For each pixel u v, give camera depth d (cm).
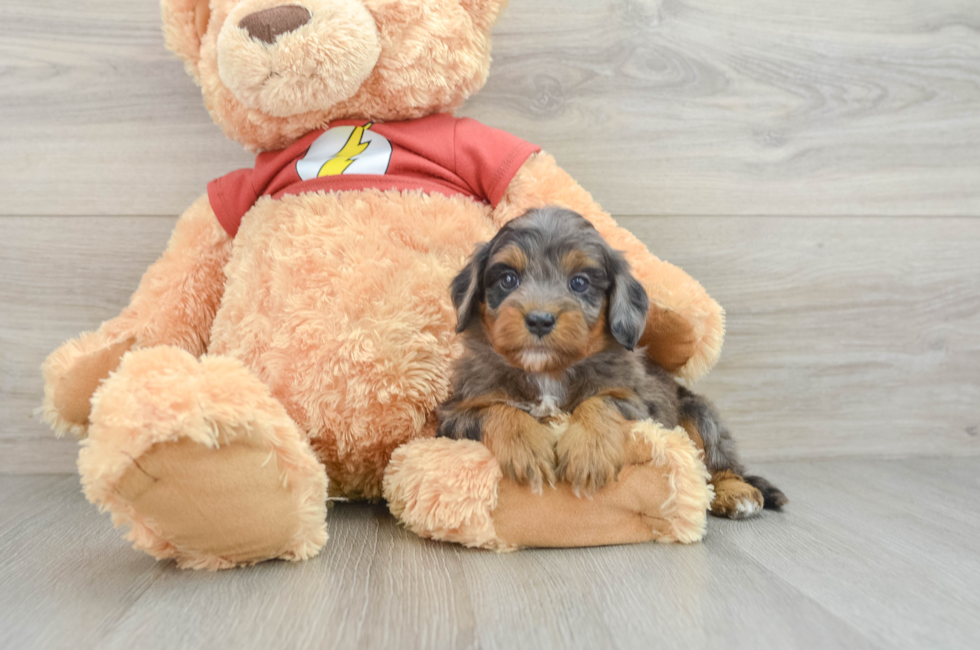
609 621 52
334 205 69
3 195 83
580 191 75
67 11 82
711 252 87
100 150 83
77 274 84
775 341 88
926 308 90
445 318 68
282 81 67
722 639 50
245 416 57
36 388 84
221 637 50
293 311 67
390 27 69
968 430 91
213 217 76
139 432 55
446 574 58
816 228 88
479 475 61
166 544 59
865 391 90
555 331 59
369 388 66
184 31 73
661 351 71
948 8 88
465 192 73
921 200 89
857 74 87
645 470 63
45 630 51
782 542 64
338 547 62
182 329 74
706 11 85
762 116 87
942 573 59
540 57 84
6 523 68
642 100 86
